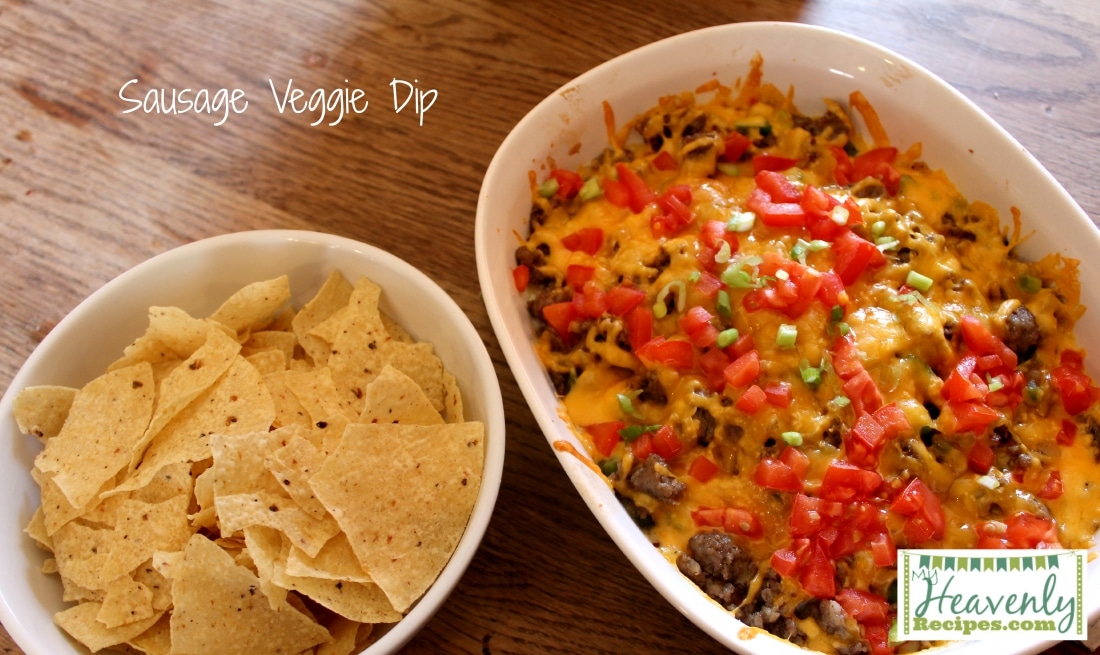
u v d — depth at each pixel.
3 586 0.47
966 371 0.50
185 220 0.60
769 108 0.58
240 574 0.46
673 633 0.49
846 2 0.65
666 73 0.57
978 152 0.54
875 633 0.47
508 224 0.54
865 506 0.48
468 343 0.51
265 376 0.52
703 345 0.50
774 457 0.49
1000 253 0.53
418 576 0.46
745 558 0.48
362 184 0.60
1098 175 0.58
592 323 0.52
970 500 0.48
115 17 0.67
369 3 0.67
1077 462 0.50
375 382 0.49
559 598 0.50
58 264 0.59
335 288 0.54
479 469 0.48
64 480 0.48
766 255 0.51
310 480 0.47
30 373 0.51
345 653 0.47
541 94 0.63
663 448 0.50
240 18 0.67
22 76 0.65
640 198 0.55
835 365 0.50
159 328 0.51
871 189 0.55
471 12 0.66
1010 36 0.63
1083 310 0.52
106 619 0.46
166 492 0.49
